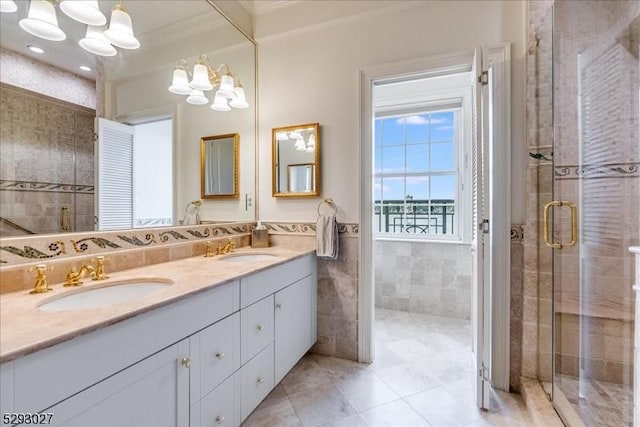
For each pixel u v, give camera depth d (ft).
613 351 5.19
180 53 6.15
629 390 5.05
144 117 5.45
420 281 10.18
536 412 4.87
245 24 7.55
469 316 9.62
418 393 5.74
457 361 6.97
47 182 4.00
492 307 5.88
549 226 5.52
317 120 7.16
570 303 5.39
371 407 5.32
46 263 3.76
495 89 5.81
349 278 6.98
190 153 6.31
